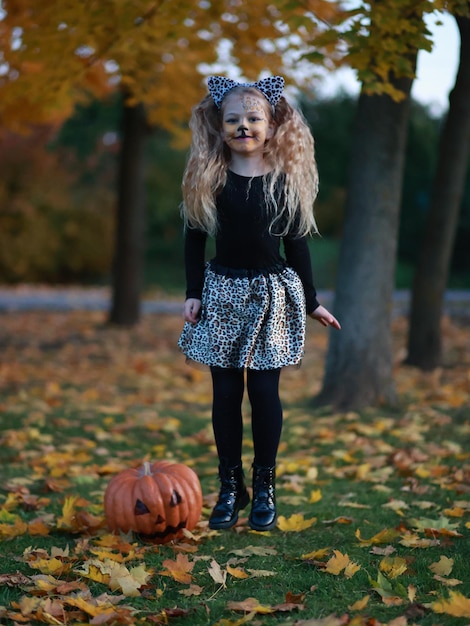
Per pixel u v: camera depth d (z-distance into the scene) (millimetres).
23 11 6445
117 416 6406
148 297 19750
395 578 2795
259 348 3023
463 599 2430
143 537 3359
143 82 7785
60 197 23656
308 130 3137
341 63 6270
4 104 6945
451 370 8453
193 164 3053
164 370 8719
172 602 2676
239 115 2977
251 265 3039
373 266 6457
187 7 5195
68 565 2898
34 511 3811
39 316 14117
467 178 24188
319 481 4398
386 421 5973
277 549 3238
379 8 4414
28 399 6988
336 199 28016
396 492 4145
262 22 6422
